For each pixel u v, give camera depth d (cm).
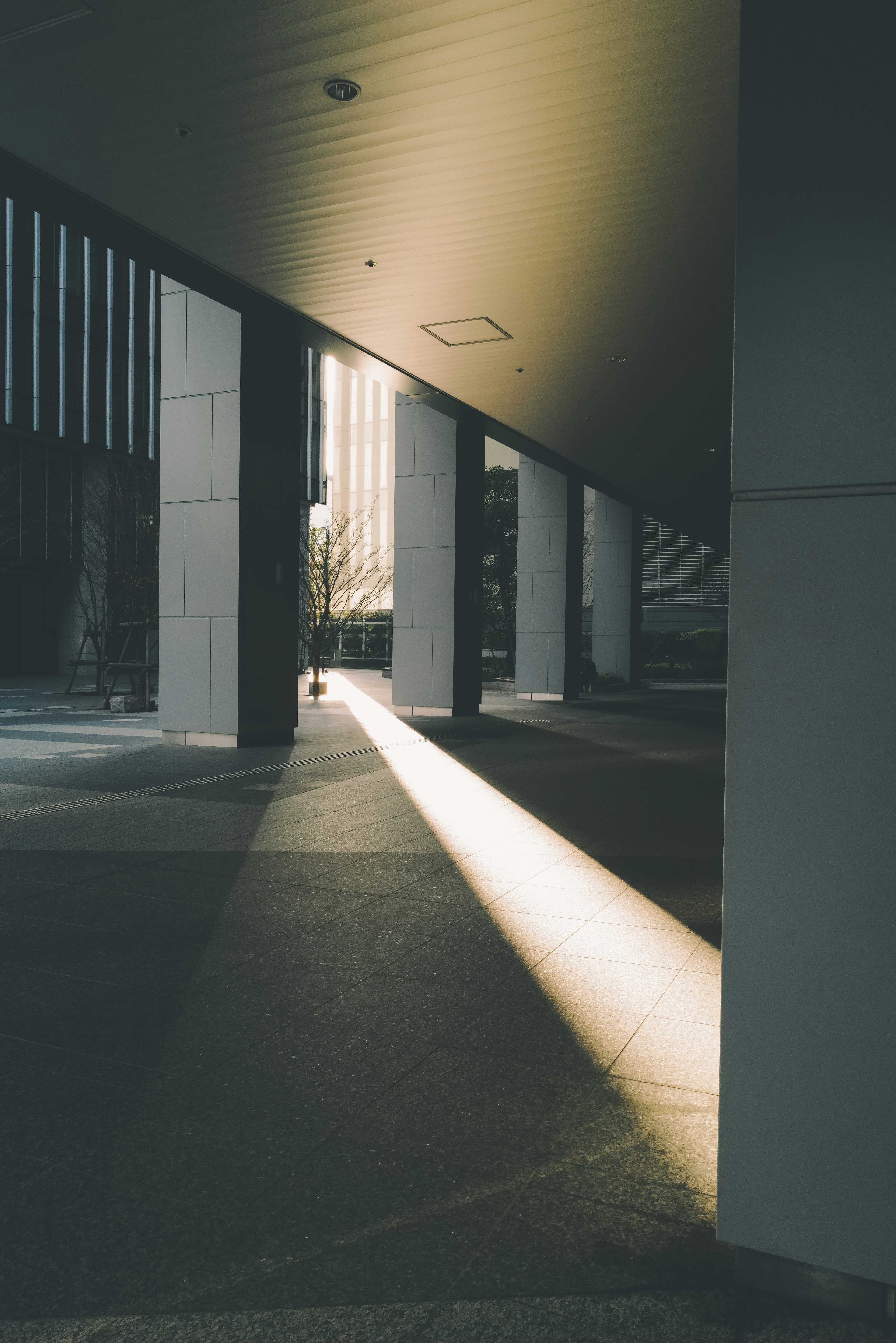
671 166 769
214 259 984
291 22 597
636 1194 286
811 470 236
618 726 1795
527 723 1844
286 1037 396
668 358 1311
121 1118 328
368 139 735
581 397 1548
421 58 631
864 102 229
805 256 236
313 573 2555
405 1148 310
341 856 721
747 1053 244
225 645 1359
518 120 705
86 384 3278
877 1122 231
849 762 234
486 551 4178
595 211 856
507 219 873
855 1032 233
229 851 730
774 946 241
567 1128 324
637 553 3225
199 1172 295
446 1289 243
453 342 1265
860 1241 233
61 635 3594
